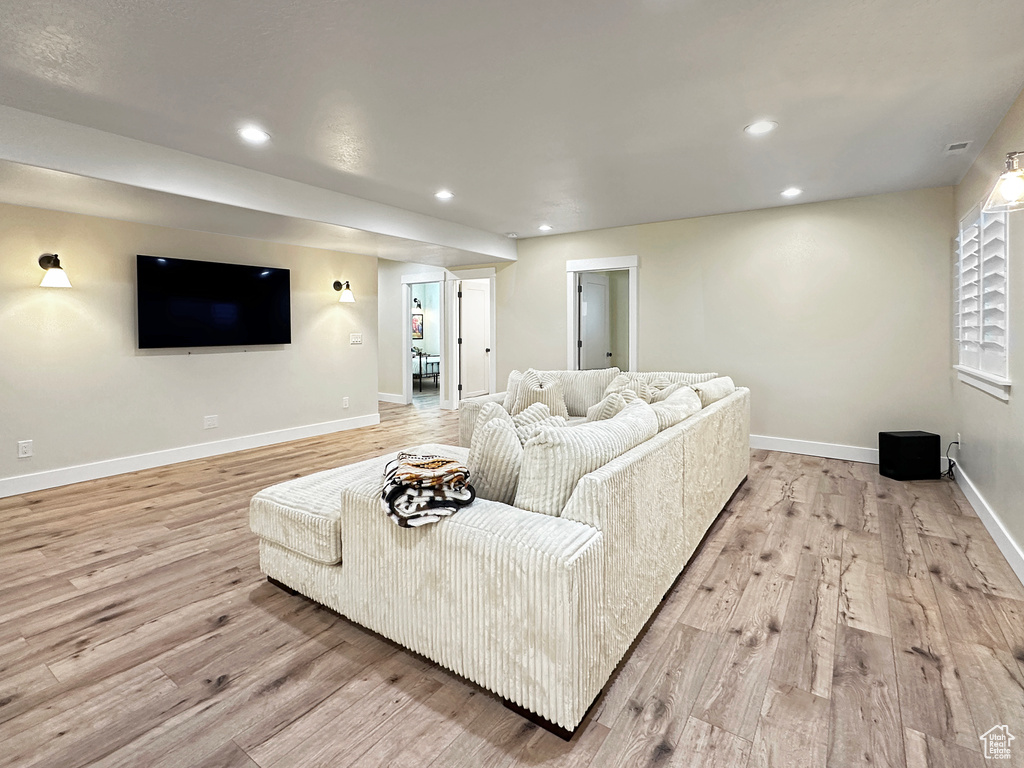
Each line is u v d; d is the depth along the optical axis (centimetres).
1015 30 193
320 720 153
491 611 153
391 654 185
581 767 136
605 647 159
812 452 464
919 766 135
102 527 302
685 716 154
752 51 208
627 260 543
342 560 198
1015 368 252
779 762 137
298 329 546
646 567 193
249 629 200
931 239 407
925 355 415
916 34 196
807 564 252
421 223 480
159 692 165
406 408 777
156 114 259
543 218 500
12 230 359
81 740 145
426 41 199
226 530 298
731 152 321
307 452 491
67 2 172
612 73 224
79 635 196
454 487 171
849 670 173
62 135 264
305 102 248
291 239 470
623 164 342
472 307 808
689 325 514
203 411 470
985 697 160
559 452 164
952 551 264
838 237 442
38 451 374
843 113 265
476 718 154
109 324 408
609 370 476
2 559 260
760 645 188
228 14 180
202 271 459
